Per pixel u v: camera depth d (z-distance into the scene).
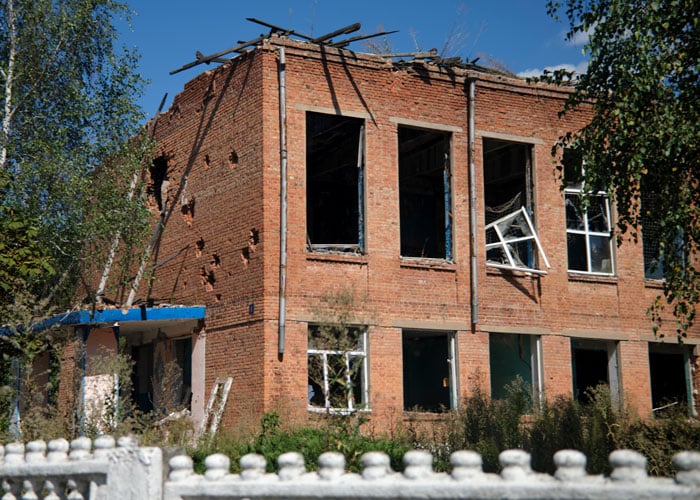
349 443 13.46
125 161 23.78
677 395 24.83
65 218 22.50
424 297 21.39
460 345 21.58
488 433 16.80
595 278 23.64
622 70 13.88
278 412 18.80
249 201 20.58
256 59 20.78
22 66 23.47
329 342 15.23
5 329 17.70
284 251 19.88
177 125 24.14
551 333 22.78
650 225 16.09
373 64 21.59
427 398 22.58
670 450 13.95
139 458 7.20
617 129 14.05
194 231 22.72
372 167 21.27
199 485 7.00
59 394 21.92
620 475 5.34
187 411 21.08
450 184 22.31
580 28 14.57
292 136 20.47
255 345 19.78
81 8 23.55
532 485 5.54
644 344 24.00
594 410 16.44
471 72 22.67
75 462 7.82
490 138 22.84
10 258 16.50
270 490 6.62
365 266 20.83
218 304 21.31
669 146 13.11
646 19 13.52
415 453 6.21
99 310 20.81
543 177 23.31
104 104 24.12
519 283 22.66
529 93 23.38
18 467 8.41
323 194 27.75
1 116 23.25
